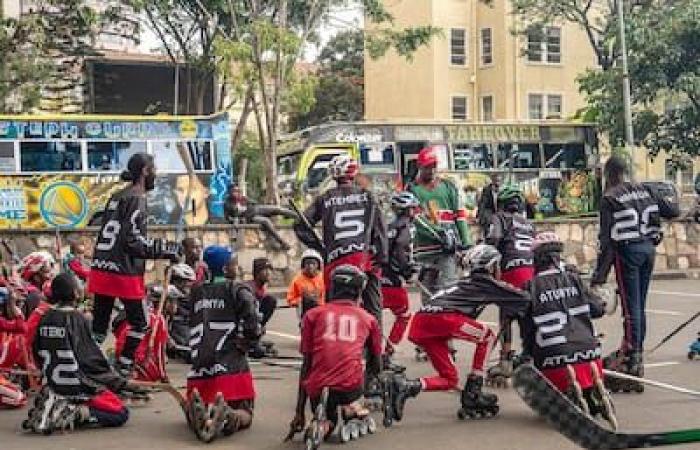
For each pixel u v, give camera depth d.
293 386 9.21
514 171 26.50
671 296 17.52
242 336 7.10
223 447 6.77
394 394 7.21
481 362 7.53
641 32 28.03
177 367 10.45
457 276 9.98
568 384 7.09
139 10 27.45
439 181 10.19
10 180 21.00
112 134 21.77
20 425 7.59
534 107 42.75
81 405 7.34
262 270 11.06
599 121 28.38
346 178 8.29
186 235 19.47
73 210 21.34
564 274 7.34
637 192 8.91
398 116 44.62
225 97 34.75
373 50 28.70
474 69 43.78
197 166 22.31
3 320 8.41
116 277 8.04
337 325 6.80
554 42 43.09
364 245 8.13
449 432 7.13
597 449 4.11
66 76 30.22
